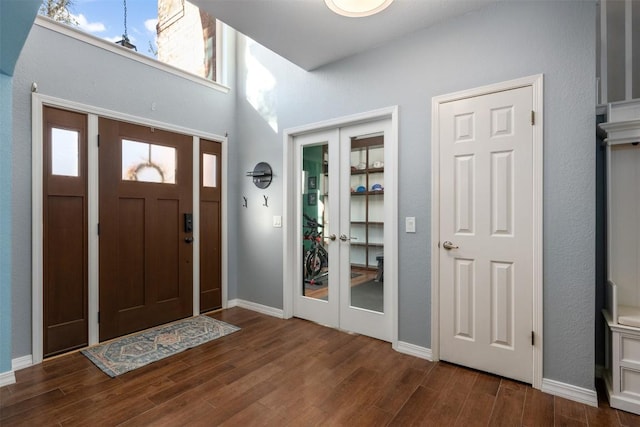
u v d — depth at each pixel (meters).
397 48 2.62
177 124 3.29
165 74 3.20
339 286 3.11
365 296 2.94
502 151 2.17
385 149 2.79
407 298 2.58
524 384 2.10
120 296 2.88
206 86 3.57
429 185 2.47
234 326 3.17
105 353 2.55
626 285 2.08
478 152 2.26
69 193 2.57
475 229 2.28
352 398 1.97
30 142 2.37
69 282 2.58
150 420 1.75
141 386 2.09
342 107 2.96
